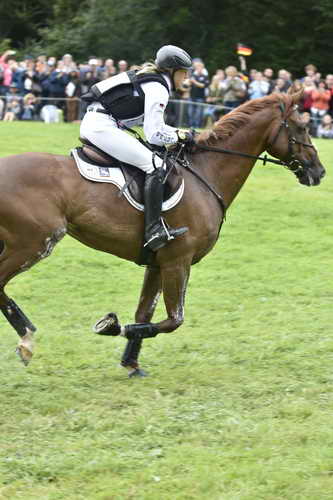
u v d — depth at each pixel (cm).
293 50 4575
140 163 912
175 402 896
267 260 1588
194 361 1047
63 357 1062
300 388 941
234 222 1872
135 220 915
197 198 952
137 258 943
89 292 1384
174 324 961
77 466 731
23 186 866
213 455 752
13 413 861
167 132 921
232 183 1006
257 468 723
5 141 2508
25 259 879
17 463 733
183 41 4672
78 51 4838
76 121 3083
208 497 678
